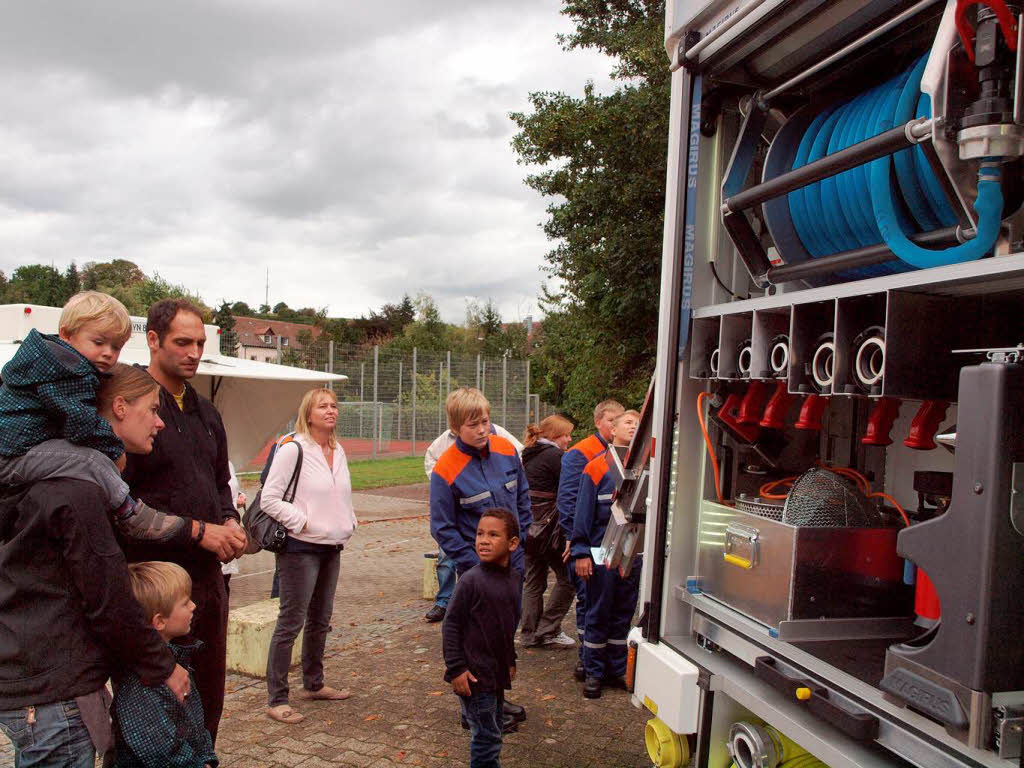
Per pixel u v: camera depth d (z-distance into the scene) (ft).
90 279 196.34
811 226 8.64
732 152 9.73
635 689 9.41
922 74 7.30
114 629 7.07
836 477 8.29
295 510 13.94
